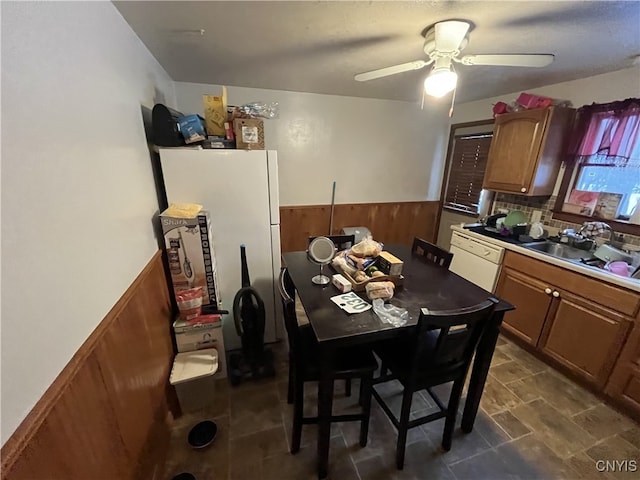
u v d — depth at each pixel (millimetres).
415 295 1421
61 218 759
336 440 1505
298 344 1266
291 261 1850
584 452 1466
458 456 1433
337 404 1728
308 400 1753
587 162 2246
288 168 3244
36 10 705
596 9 1253
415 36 1604
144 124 1627
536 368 2070
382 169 3625
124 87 1325
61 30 816
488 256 2494
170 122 1699
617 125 2033
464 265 2758
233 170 1849
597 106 2123
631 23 1360
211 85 2715
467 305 1330
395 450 1458
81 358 790
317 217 3508
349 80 2559
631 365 1628
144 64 1690
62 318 737
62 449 693
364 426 1421
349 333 1111
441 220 3994
